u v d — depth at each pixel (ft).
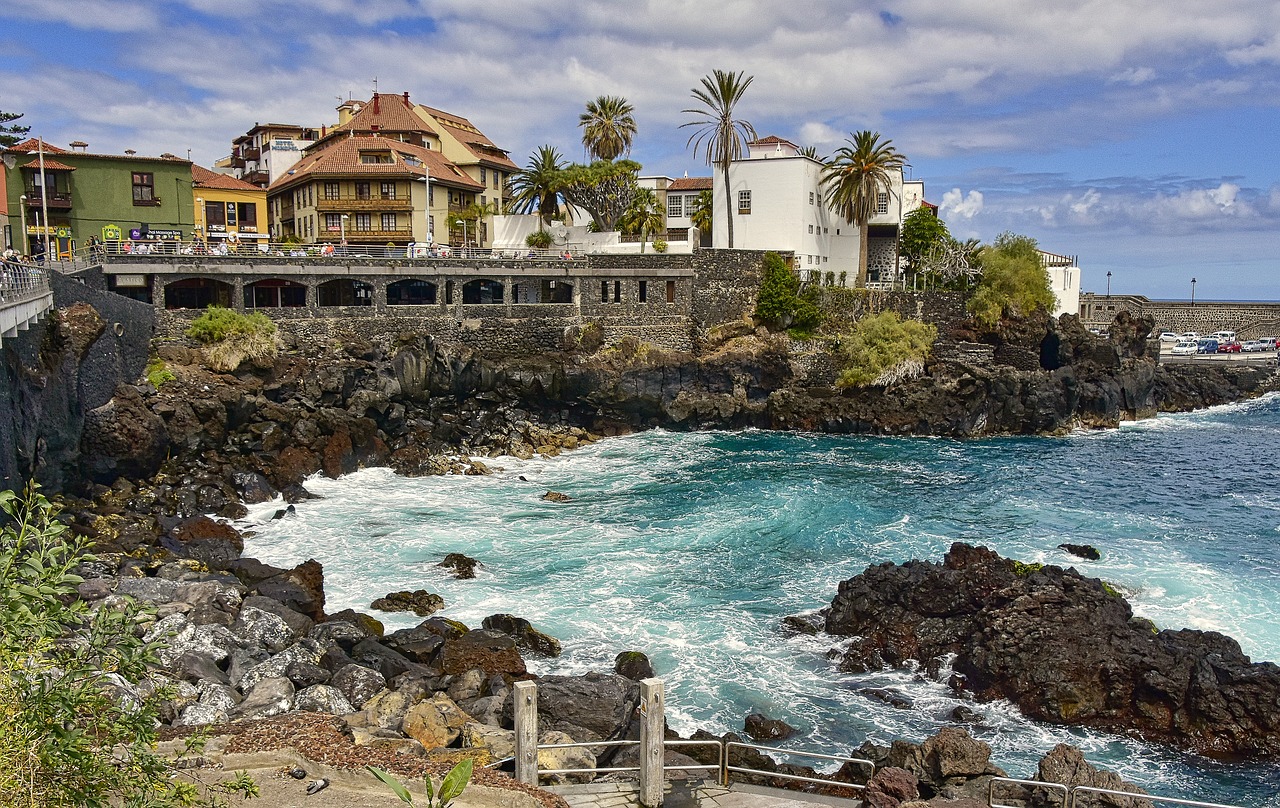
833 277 255.91
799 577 111.96
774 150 275.80
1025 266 244.42
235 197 262.47
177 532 118.11
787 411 223.92
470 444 189.57
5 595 28.12
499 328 215.51
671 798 51.80
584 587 108.27
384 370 188.65
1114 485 161.79
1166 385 278.67
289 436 160.97
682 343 237.86
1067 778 56.18
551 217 275.59
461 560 114.01
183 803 32.81
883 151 254.27
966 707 81.92
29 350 105.40
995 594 93.76
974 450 199.41
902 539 125.70
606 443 206.18
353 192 254.27
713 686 84.74
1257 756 73.77
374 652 82.28
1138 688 79.97
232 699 68.85
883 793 50.21
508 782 49.62
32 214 194.49
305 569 102.58
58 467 118.52
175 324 173.37
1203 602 101.76
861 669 88.99
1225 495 154.10
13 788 26.11
